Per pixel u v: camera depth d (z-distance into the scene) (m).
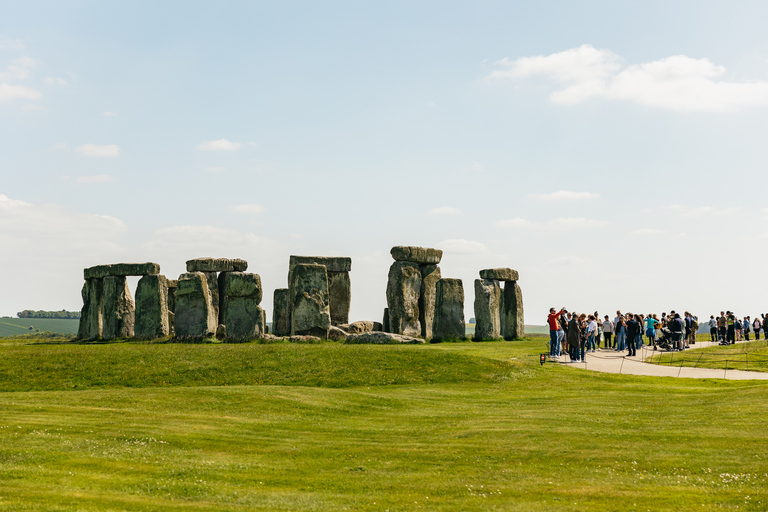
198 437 16.80
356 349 33.22
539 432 17.44
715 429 17.14
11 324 108.88
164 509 11.22
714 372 30.39
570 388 26.75
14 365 29.61
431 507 11.68
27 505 10.88
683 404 21.52
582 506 11.59
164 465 14.04
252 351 32.47
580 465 14.20
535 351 38.06
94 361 30.36
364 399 23.56
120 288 53.19
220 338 46.50
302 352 32.28
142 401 21.56
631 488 12.55
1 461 13.57
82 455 14.38
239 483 13.10
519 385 27.67
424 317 53.31
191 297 46.66
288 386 25.45
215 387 24.75
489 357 34.25
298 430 18.42
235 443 16.47
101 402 21.28
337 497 12.29
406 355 32.00
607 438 16.52
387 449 16.06
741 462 13.98
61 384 27.45
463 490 12.64
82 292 57.75
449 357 31.72
